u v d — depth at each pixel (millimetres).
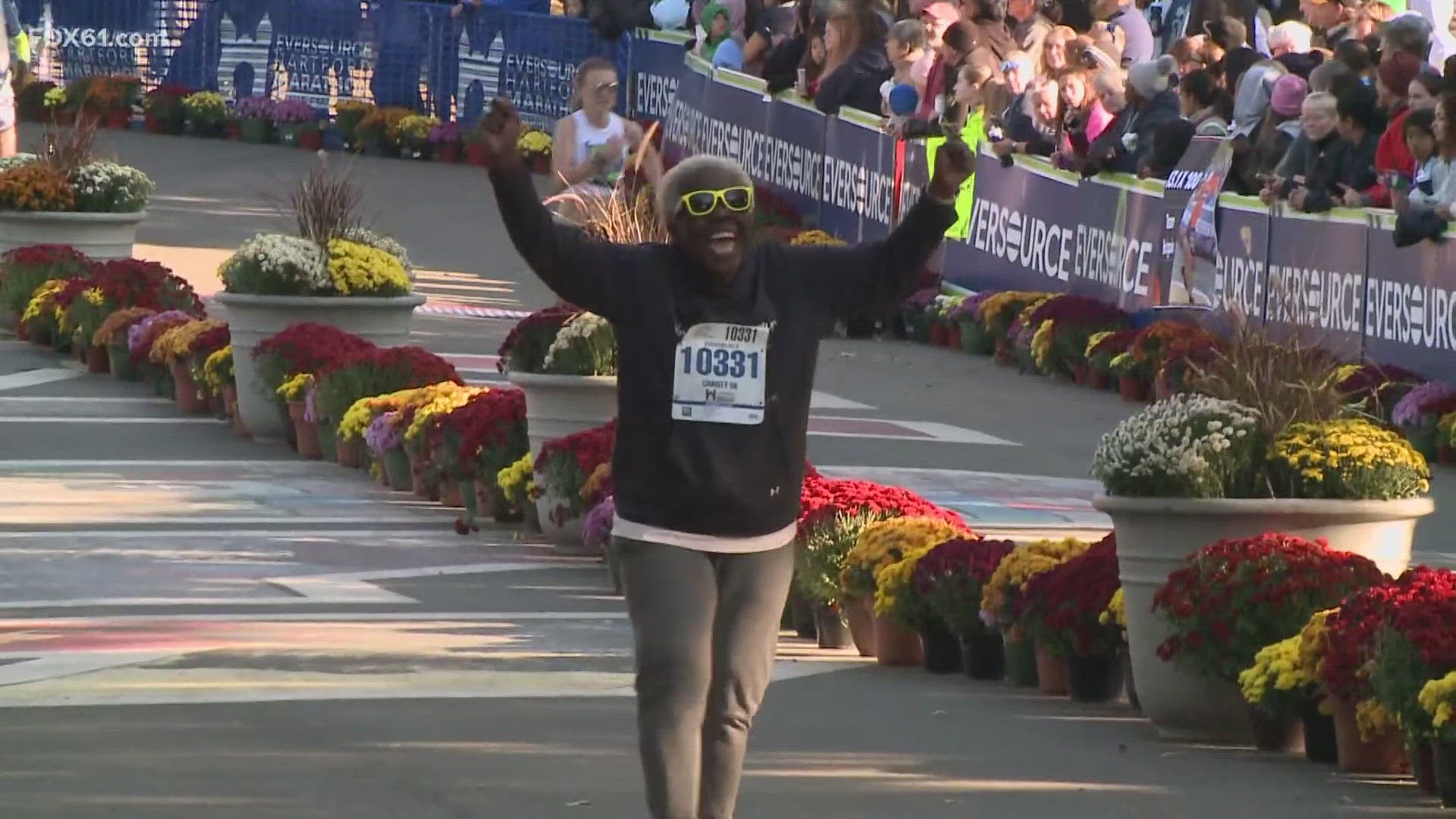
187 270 68250
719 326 17203
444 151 101000
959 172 17094
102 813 20219
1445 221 43719
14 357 55750
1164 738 23859
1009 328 56500
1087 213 55188
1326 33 55344
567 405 35969
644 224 35719
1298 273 47625
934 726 24375
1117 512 23781
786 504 17484
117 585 32125
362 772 21828
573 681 26172
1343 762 22422
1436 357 44062
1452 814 20469
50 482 40781
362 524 37625
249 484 41250
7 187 59094
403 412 40750
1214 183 50312
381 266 46188
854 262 17469
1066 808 20750
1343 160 47281
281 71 110562
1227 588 22938
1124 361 51344
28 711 24250
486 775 21766
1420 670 20828
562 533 35406
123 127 115938
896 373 55438
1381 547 24047
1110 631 25438
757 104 71438
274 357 44656
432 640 28500
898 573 27625
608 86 47844
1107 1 58938
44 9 122062
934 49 60969
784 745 23375
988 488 40812
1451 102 43594
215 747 22734
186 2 115125
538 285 68250
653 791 17266
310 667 26734
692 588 17281
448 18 102625
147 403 50156
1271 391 24297
